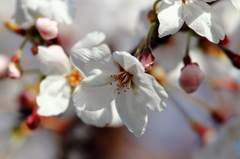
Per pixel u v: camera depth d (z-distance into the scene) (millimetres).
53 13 262
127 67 247
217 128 304
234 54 267
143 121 248
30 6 264
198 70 257
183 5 244
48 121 327
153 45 281
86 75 248
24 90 307
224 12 314
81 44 262
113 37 350
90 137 333
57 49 266
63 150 334
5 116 307
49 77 267
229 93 318
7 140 306
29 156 338
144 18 305
